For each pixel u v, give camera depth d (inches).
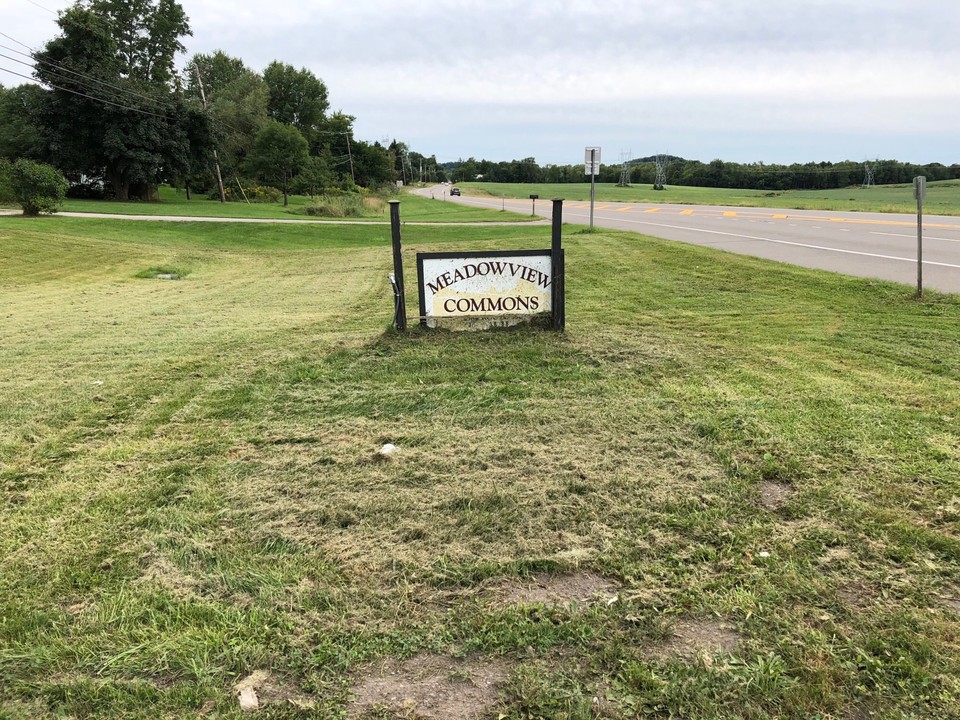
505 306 280.7
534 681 82.5
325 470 144.3
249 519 122.7
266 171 2331.4
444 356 240.8
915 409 173.2
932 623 91.4
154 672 84.5
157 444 161.0
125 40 2391.7
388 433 165.3
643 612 95.1
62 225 1096.8
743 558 108.0
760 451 147.8
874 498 125.6
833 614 93.8
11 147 2192.4
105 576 104.7
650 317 318.3
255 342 277.9
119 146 1982.0
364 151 4197.8
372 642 89.8
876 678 82.0
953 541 110.1
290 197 2778.1
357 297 442.6
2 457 153.1
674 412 175.5
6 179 1223.5
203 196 2647.6
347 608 96.6
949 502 122.7
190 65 2842.0
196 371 230.2
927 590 98.7
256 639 90.1
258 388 207.0
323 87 3887.8
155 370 232.5
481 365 228.2
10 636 90.7
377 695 81.0
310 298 451.8
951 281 390.0
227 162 2603.3
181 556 110.1
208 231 1189.7
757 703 78.7
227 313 385.1
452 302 280.1
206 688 81.7
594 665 85.3
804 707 77.9
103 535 117.0
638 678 82.6
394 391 200.8
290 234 1181.7
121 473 143.8
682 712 77.6
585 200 2459.4
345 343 267.0
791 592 98.5
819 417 167.3
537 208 1989.4
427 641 90.1
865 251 561.9
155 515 123.4
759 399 183.9
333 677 84.0
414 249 794.2
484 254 275.1
